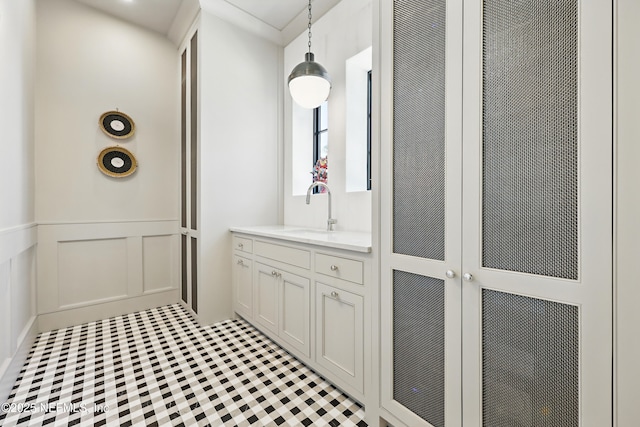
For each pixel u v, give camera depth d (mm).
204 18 2443
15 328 1679
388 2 1266
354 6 2238
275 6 2492
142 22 2770
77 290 2455
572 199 782
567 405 795
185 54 2824
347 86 2312
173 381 1651
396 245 1243
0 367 1449
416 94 1165
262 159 2824
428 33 1121
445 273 1060
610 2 703
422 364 1146
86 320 2484
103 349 2023
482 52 963
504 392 926
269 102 2879
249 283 2361
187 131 2756
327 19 2473
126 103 2709
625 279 695
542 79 835
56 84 2363
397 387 1239
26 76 1959
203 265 2459
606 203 720
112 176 2617
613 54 701
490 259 954
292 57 2869
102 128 2553
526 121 870
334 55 2408
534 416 862
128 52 2727
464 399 1015
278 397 1521
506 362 921
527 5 863
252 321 2312
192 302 2672
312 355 1703
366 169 2408
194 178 2596
